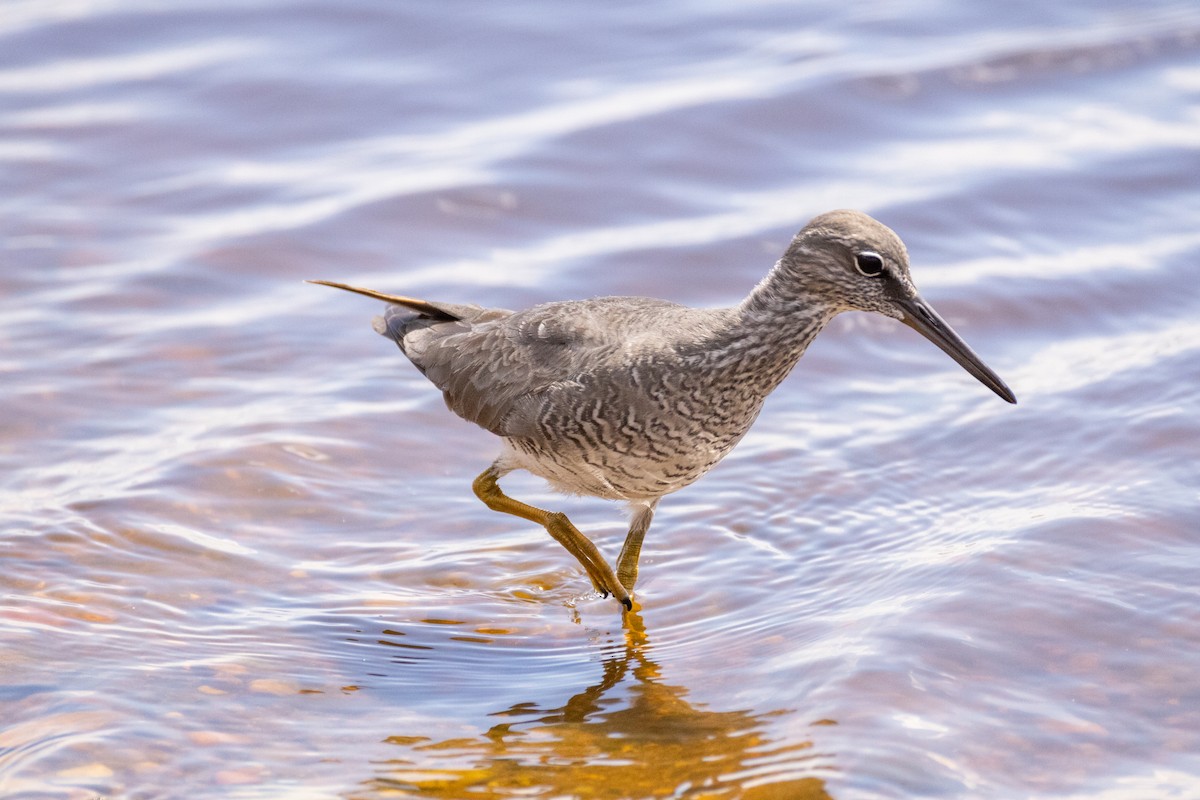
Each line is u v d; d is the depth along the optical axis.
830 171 19.11
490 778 9.44
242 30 22.45
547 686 10.67
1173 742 9.55
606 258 17.34
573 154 19.33
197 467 13.55
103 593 11.62
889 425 14.44
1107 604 11.05
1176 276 16.53
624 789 9.27
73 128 19.94
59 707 10.01
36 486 13.20
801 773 9.35
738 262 17.27
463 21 22.66
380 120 20.33
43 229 17.81
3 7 22.92
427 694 10.56
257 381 15.24
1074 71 21.20
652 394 11.02
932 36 22.25
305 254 17.44
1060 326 15.95
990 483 13.27
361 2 23.03
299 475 13.62
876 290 11.02
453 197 18.44
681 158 19.31
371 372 15.52
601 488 11.68
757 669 10.69
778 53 21.77
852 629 10.95
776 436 14.34
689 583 12.16
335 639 11.24
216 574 12.08
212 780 9.36
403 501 13.45
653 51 21.98
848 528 12.74
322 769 9.52
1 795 9.08
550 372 11.48
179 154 19.50
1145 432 13.64
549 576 12.39
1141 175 18.59
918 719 9.84
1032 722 9.79
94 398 14.70
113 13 22.75
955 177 18.72
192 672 10.61
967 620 10.94
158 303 16.48
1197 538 11.91
